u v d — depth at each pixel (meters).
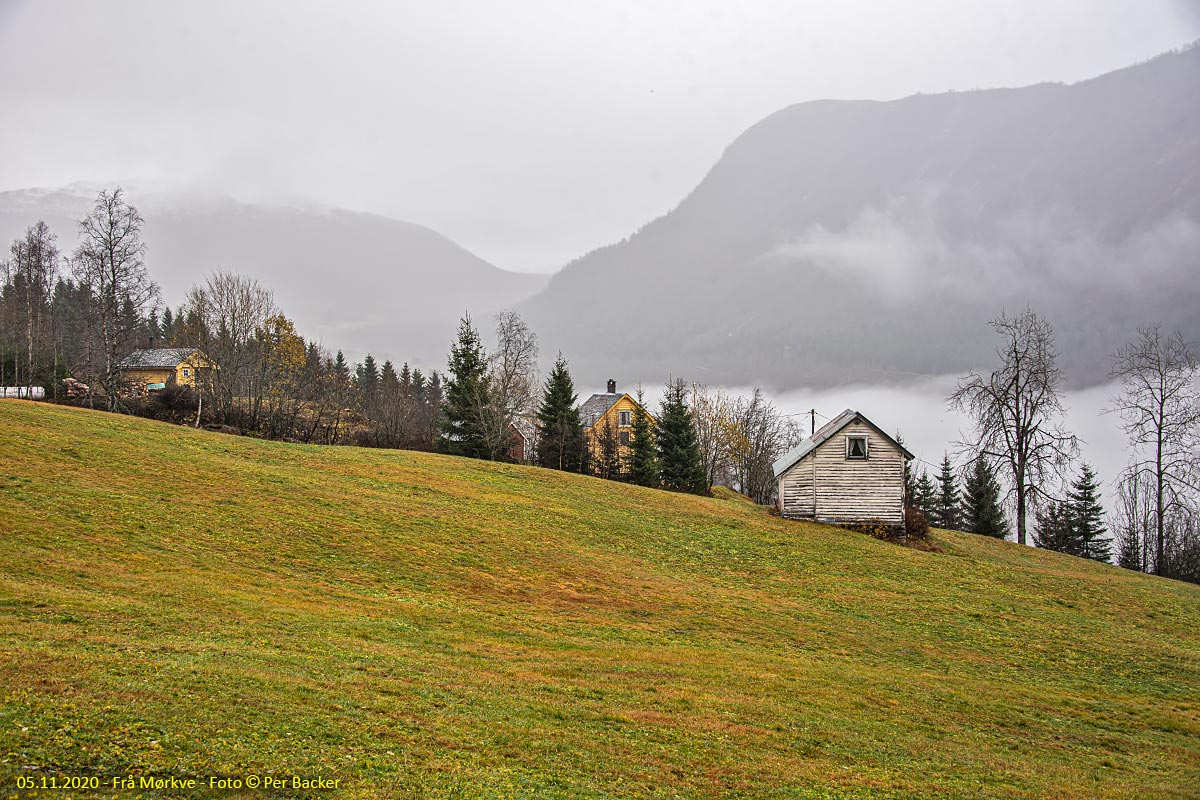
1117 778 18.12
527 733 15.82
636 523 44.59
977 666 27.20
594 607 28.86
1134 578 48.53
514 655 21.83
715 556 40.22
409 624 23.42
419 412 108.62
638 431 81.50
